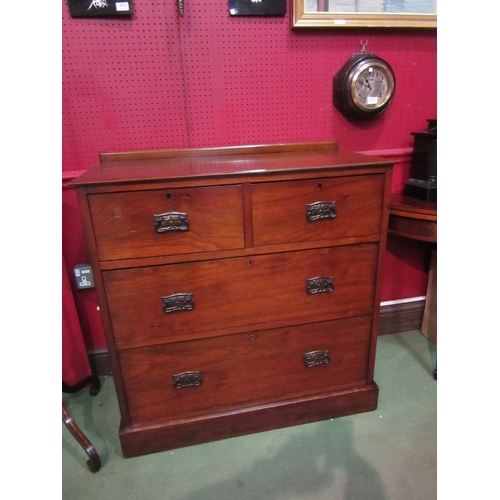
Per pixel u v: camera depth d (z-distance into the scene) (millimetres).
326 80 1585
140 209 1093
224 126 1557
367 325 1413
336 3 1471
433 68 1665
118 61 1409
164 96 1477
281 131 1613
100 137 1480
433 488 1216
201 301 1228
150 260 1148
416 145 1625
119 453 1378
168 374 1300
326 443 1389
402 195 1704
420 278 1988
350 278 1327
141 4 1363
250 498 1205
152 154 1463
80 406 1607
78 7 1327
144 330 1225
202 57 1457
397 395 1600
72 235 1572
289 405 1427
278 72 1534
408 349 1892
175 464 1327
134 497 1221
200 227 1143
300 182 1167
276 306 1291
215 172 1105
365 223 1268
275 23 1474
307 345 1380
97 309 1702
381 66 1507
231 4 1407
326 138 1664
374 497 1196
